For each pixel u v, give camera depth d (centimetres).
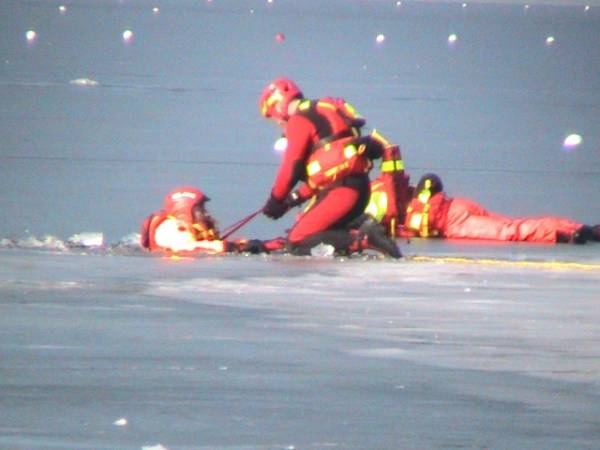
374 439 2098
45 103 10600
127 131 8775
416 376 2547
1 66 15050
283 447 2047
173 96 11819
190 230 4544
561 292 3703
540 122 10669
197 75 14862
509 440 2112
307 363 2645
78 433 2103
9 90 11788
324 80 14912
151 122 9456
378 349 2806
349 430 2150
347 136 4575
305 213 4550
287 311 3288
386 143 5250
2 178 6372
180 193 4594
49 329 2970
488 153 8319
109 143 8044
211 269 4059
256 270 4059
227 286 3706
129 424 2161
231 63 17338
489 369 2623
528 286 3812
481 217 5341
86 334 2917
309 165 4556
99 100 11062
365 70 17162
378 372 2578
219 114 10200
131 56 17950
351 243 4516
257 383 2459
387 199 5306
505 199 6431
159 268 4059
